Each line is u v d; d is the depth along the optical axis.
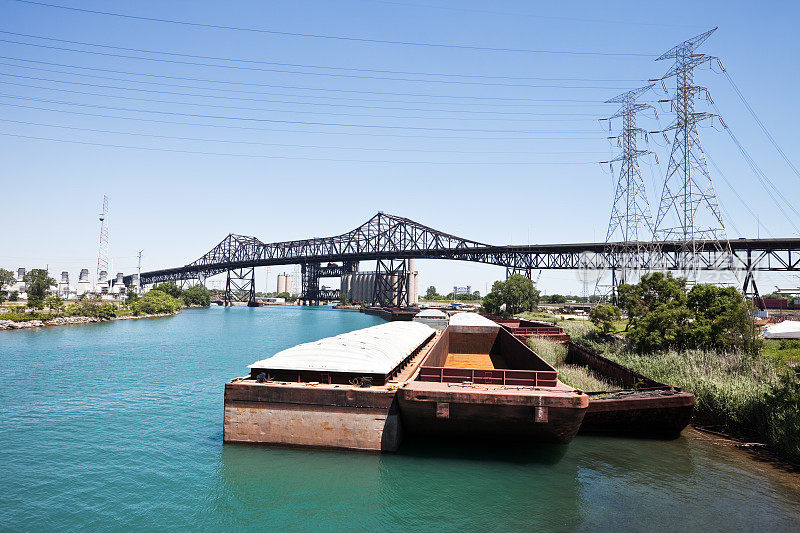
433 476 19.67
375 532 15.96
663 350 38.12
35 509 17.73
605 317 57.09
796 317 79.38
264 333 96.19
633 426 24.44
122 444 24.59
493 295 114.94
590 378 34.12
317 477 19.42
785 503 17.70
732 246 98.12
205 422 28.77
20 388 38.84
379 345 26.44
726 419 25.94
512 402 19.64
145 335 87.81
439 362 33.94
